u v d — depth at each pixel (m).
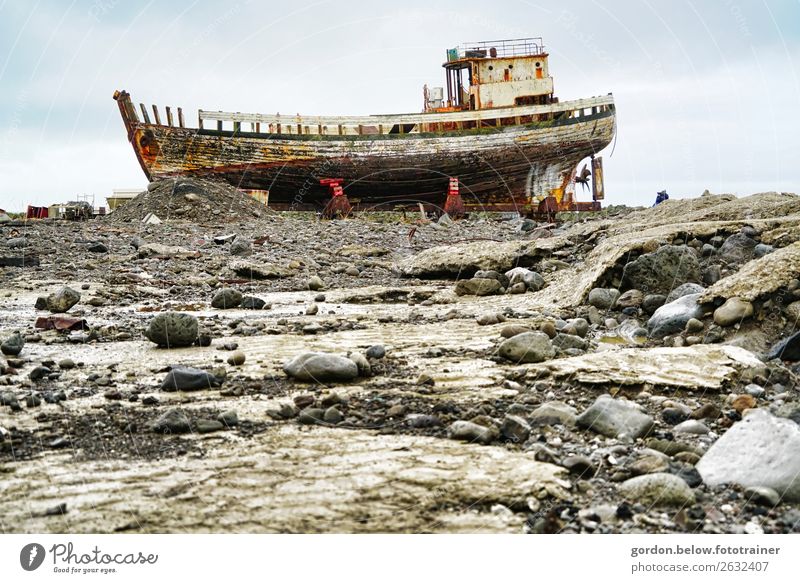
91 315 9.49
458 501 3.70
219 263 14.66
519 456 4.21
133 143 35.84
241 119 36.03
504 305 9.80
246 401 5.37
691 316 7.37
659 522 3.54
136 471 4.08
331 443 4.47
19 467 4.16
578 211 35.81
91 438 4.62
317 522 3.50
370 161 36.62
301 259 15.27
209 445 4.47
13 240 16.16
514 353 6.47
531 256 12.45
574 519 3.57
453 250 13.31
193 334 7.39
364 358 6.08
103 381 5.91
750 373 5.71
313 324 8.57
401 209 38.88
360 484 3.87
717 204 14.73
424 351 7.02
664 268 8.84
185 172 36.34
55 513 3.62
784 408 4.88
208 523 3.51
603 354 6.25
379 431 4.69
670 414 4.92
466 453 4.27
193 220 23.95
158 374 6.22
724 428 4.75
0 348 7.06
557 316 8.58
